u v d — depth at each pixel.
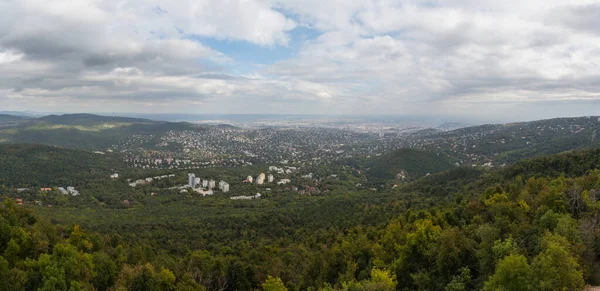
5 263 39.69
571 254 33.09
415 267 47.50
